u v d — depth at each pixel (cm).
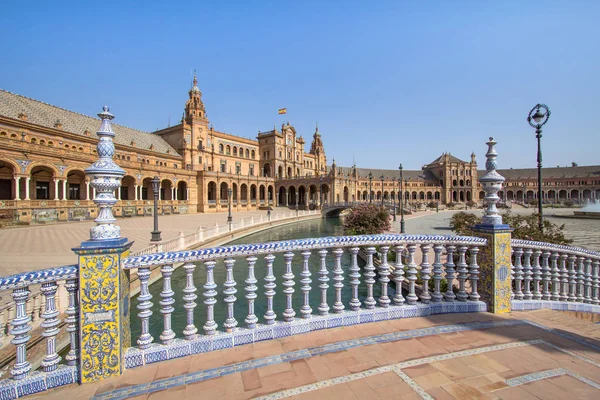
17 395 325
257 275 1870
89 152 4731
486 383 331
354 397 308
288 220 5362
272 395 313
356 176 10031
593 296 687
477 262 571
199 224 3822
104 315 349
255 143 9250
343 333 453
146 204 5103
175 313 1359
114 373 351
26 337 341
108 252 350
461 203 11331
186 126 7212
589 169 11938
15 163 3228
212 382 338
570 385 328
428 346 414
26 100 4456
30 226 3203
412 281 539
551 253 637
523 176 12694
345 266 2006
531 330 470
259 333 431
